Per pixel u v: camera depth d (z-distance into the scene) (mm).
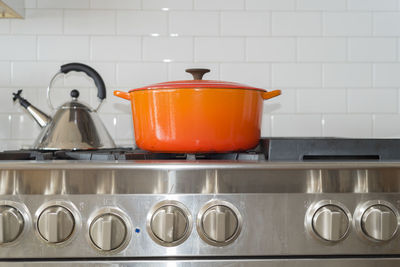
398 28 1334
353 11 1331
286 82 1327
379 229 667
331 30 1329
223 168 670
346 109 1334
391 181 691
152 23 1304
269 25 1321
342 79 1334
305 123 1330
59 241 659
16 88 1282
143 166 665
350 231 691
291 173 682
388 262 696
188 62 1311
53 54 1287
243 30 1317
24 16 1274
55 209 663
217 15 1313
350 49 1333
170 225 653
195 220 681
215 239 657
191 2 1308
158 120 828
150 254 680
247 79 1320
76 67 1104
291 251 690
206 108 810
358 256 702
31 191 671
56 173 667
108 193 676
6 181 666
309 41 1327
